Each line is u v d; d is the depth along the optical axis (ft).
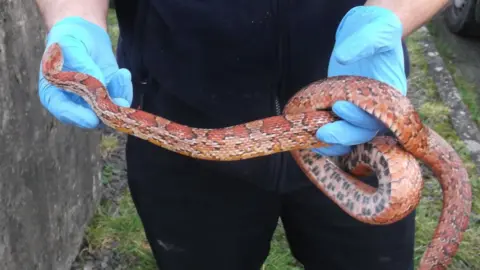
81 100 3.10
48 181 4.27
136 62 3.16
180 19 2.93
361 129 2.70
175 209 3.29
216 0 2.89
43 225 4.24
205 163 3.13
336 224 3.20
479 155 5.84
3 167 3.67
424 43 7.95
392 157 2.74
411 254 3.34
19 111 3.82
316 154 3.00
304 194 3.17
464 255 4.77
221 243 3.36
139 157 3.25
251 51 2.95
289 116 2.90
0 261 3.74
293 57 2.98
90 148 4.97
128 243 4.83
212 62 2.99
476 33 8.09
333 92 2.76
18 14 3.77
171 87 3.06
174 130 2.96
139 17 3.05
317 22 2.93
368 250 3.24
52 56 2.94
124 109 2.96
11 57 3.70
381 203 2.77
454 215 3.16
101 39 3.10
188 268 3.46
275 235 4.89
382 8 2.76
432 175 5.53
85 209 4.92
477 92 7.11
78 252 4.80
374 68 2.83
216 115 3.10
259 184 3.17
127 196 5.28
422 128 2.71
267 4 2.87
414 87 6.98
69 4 3.11
